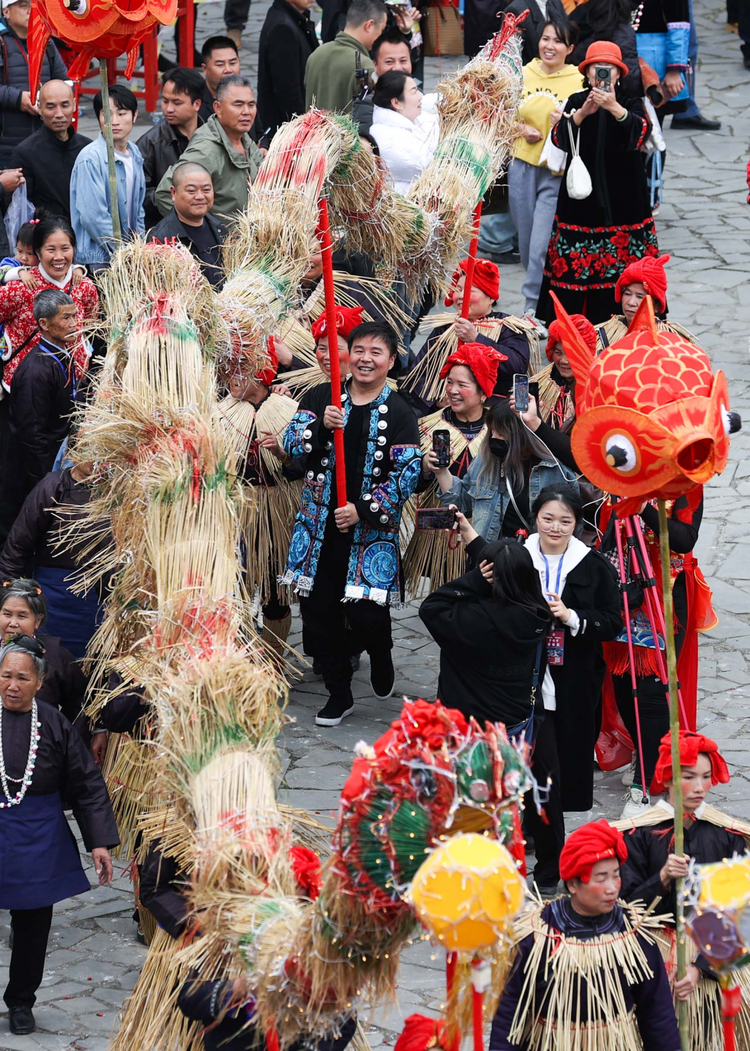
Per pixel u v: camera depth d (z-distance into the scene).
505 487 22.91
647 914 14.15
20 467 27.42
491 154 23.02
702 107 57.81
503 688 19.20
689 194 50.34
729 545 31.09
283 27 38.84
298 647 28.14
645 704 21.67
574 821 22.19
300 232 18.94
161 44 60.53
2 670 17.66
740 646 27.36
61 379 26.36
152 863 14.84
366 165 20.55
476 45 45.16
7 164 36.22
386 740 9.86
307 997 10.88
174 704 12.76
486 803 9.66
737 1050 15.16
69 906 20.45
